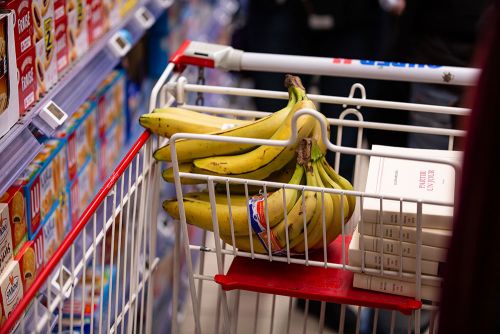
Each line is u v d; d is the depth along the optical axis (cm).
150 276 227
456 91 295
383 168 202
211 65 233
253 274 201
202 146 204
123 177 198
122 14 323
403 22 312
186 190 385
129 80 350
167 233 347
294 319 347
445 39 307
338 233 204
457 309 125
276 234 193
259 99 402
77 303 242
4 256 193
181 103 227
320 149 200
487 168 118
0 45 187
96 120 288
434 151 210
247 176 201
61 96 233
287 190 193
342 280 200
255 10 396
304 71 230
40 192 221
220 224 198
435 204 178
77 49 262
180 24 448
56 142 241
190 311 363
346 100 220
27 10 210
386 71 225
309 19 384
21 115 209
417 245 183
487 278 122
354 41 389
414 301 190
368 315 343
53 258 170
